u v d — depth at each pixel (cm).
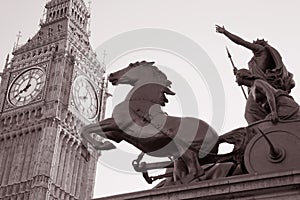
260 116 1195
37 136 8788
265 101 1172
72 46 9662
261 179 941
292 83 1270
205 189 968
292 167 1027
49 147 8519
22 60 9744
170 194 991
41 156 8450
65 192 8619
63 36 9700
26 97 9225
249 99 1238
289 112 1112
